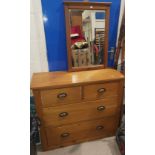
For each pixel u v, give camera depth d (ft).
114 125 5.73
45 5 4.50
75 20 4.72
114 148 5.40
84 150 5.33
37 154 5.18
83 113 5.00
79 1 4.71
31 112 4.56
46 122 4.75
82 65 5.34
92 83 4.57
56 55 5.26
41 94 4.28
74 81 4.47
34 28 4.67
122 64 5.50
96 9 4.73
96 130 5.58
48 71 5.43
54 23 4.79
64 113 4.76
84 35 4.99
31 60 5.08
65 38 5.08
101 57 5.46
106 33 5.12
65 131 5.16
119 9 5.16
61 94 4.42
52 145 5.32
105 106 5.14
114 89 4.93
